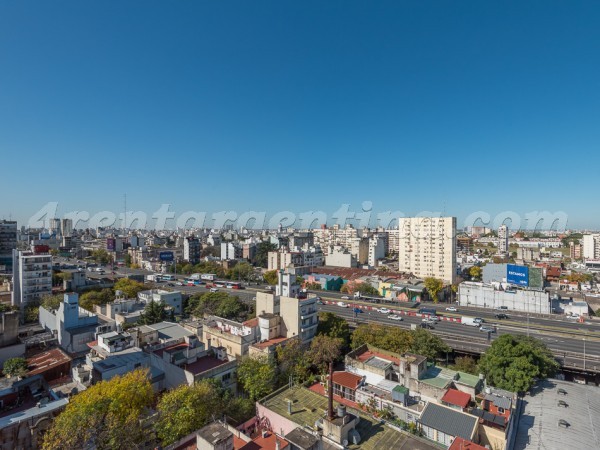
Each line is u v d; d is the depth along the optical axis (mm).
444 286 147375
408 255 188500
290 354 63938
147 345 65438
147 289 131375
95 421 39469
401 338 71812
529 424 47969
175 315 107625
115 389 44625
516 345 60781
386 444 37344
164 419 41938
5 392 50531
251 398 53719
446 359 75312
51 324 89250
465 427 40625
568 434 45062
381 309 116688
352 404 50875
